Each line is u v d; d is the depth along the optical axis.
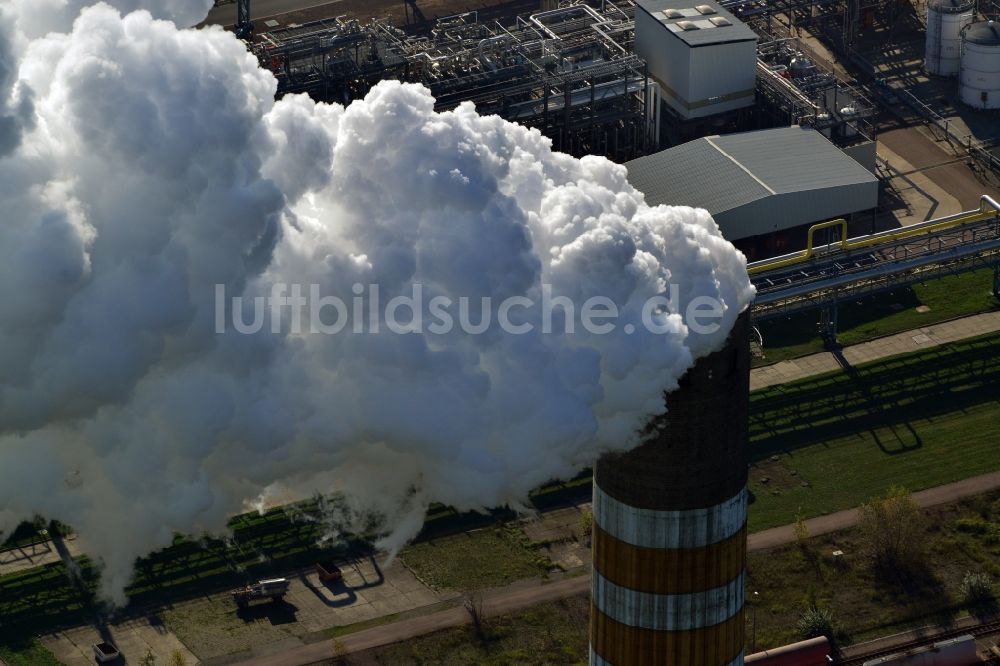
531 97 154.50
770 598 103.06
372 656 98.81
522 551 107.50
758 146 146.00
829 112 154.12
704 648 61.88
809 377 126.31
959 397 123.31
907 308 134.75
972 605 102.00
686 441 57.59
